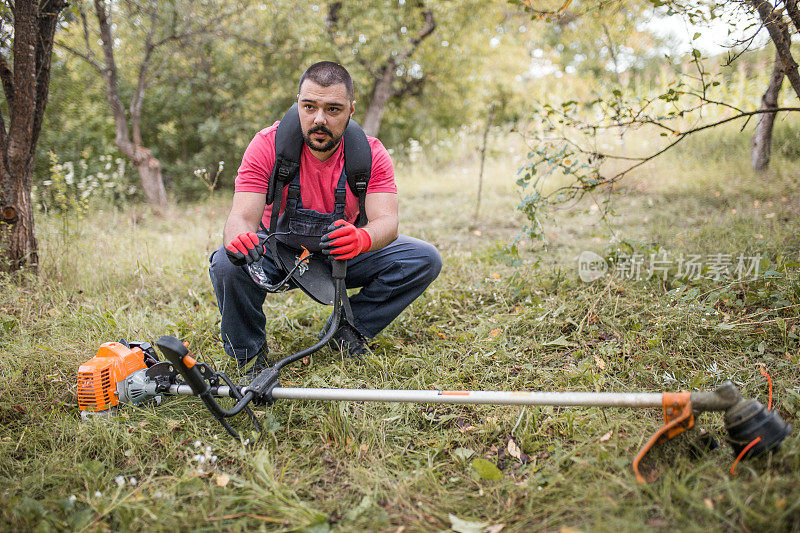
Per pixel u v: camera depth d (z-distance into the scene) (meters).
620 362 2.94
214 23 8.58
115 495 2.00
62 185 5.46
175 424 2.45
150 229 6.87
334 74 2.56
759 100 6.15
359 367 2.97
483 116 14.56
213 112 10.31
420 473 2.15
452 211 7.16
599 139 7.38
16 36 3.76
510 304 3.86
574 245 5.05
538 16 3.32
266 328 3.46
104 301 3.87
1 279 3.90
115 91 7.94
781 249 3.99
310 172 2.79
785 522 1.70
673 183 6.30
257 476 2.12
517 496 2.01
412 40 11.17
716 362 2.82
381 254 3.05
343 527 1.91
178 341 2.16
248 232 2.60
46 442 2.42
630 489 1.90
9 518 1.93
